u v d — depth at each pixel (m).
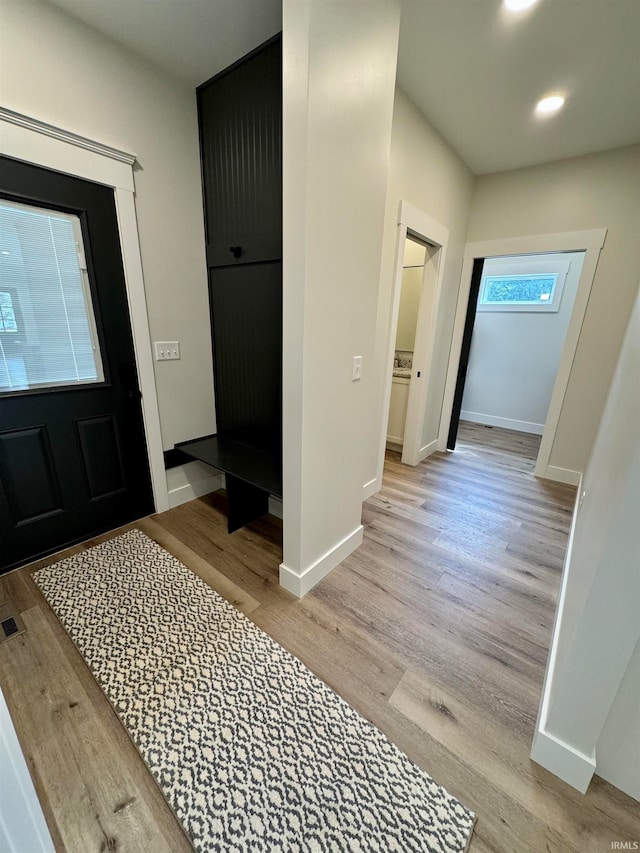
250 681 1.33
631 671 0.94
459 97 2.16
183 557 2.01
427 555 2.13
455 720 1.23
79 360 1.93
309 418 1.53
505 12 1.57
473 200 3.27
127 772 1.05
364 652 1.47
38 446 1.85
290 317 1.41
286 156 1.26
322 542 1.84
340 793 1.02
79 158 1.72
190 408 2.49
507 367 5.03
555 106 2.20
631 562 0.82
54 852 0.83
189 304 2.34
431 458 3.78
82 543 2.11
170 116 2.04
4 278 1.63
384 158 1.62
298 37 1.14
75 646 1.45
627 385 1.51
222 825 0.95
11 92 1.50
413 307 3.97
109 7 1.56
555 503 2.83
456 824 0.97
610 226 2.73
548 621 1.67
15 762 0.68
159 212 2.09
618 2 1.49
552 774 1.08
